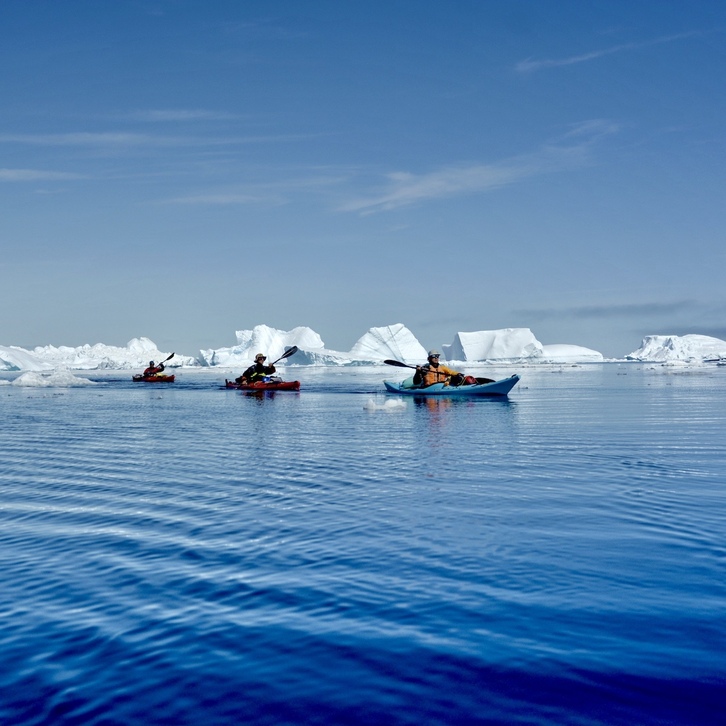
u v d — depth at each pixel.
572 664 2.96
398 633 3.32
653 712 2.58
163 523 5.72
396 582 4.07
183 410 19.97
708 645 3.10
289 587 4.02
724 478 7.43
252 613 3.63
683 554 4.51
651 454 9.48
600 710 2.60
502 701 2.68
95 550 4.93
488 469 8.30
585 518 5.59
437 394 25.83
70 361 108.94
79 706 2.72
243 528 5.47
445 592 3.88
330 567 4.39
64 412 19.56
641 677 2.84
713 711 2.58
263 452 10.23
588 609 3.56
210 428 14.23
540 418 15.63
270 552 4.76
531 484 7.20
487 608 3.61
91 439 12.43
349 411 18.67
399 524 5.50
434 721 2.56
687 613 3.48
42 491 7.33
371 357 102.81
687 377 42.81
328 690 2.80
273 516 5.88
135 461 9.52
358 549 4.79
